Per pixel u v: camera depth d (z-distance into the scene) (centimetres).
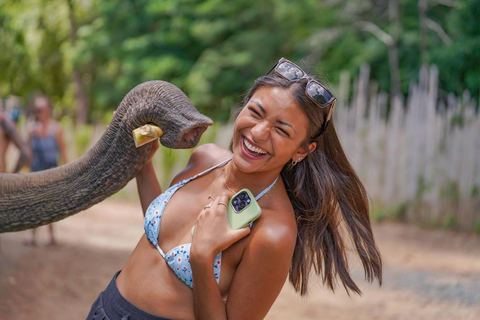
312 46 1758
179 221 217
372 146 1138
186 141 215
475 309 576
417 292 634
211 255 196
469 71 1532
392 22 1562
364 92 1181
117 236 862
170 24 1855
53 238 740
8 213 238
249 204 203
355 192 233
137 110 217
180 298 208
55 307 510
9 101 1348
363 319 544
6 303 494
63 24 2020
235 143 209
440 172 1083
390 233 997
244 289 200
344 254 238
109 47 1889
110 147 228
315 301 595
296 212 232
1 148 645
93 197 233
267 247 197
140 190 254
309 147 214
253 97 206
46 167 743
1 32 2022
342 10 1766
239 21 1838
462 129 1075
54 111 2244
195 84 1752
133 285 217
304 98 201
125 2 1861
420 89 1128
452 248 901
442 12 1636
